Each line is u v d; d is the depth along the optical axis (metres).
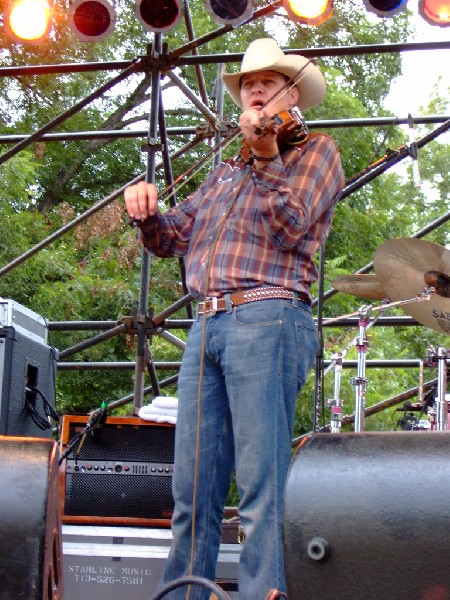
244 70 3.45
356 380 5.52
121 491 4.01
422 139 6.20
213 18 4.68
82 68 5.89
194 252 3.32
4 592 1.76
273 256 3.15
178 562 3.15
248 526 2.99
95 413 4.00
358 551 1.79
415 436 1.86
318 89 3.62
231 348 3.07
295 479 1.87
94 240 12.53
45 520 1.79
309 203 3.10
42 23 5.00
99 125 14.98
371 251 13.59
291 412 3.09
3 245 11.87
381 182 14.94
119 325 6.41
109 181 15.23
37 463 1.84
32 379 4.18
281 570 2.92
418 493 1.78
